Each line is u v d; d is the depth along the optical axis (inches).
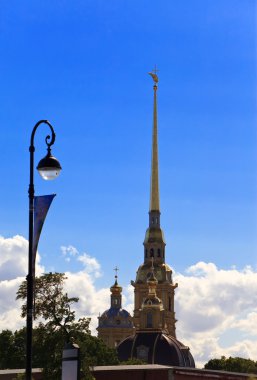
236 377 7283.5
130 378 6382.9
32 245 2381.9
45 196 2385.6
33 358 6323.8
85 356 5718.5
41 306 5669.3
